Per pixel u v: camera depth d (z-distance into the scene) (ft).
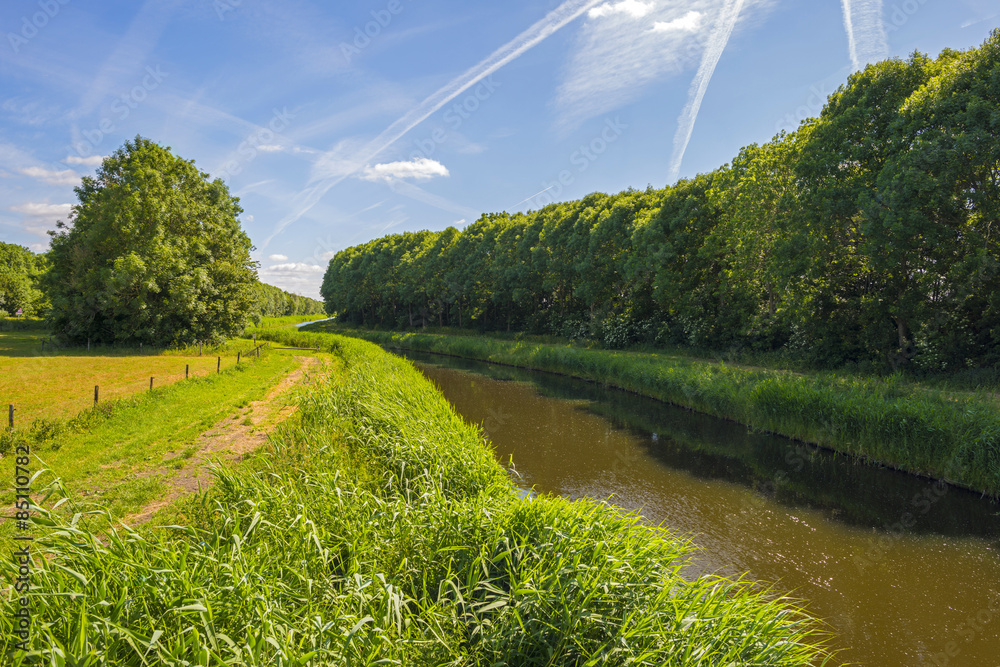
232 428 42.39
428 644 13.61
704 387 65.26
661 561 18.93
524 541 17.56
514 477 42.70
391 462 30.68
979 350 58.08
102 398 49.03
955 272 54.13
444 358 140.97
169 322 109.91
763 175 82.69
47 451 31.94
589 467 45.60
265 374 78.95
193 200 124.26
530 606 14.82
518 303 172.04
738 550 30.45
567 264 139.23
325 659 12.03
